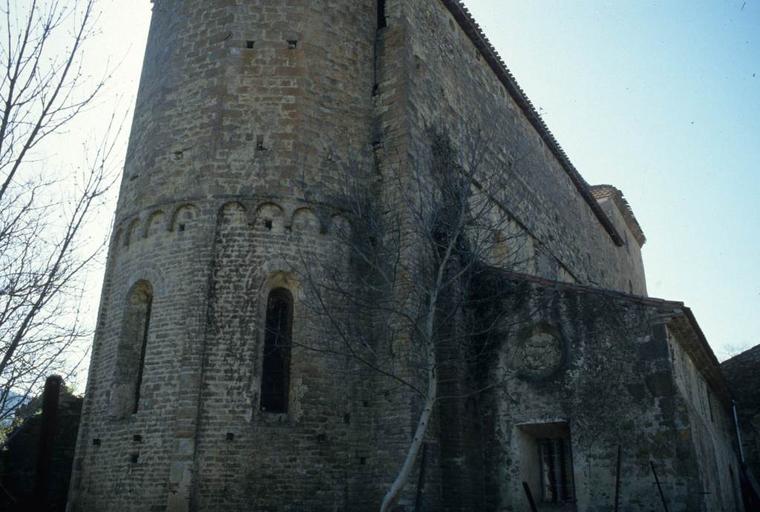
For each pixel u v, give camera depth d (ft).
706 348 68.23
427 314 50.14
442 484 57.72
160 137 63.82
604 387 58.44
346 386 56.59
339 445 54.80
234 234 57.98
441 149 70.18
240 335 55.01
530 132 102.78
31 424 64.03
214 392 53.06
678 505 52.70
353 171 64.08
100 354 60.80
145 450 52.60
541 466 63.16
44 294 30.58
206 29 66.08
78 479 56.59
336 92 65.98
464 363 63.05
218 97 62.69
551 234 101.19
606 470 56.18
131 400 57.36
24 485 62.54
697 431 57.88
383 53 70.33
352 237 61.46
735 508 84.17
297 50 65.31
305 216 59.93
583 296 61.93
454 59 81.00
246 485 50.93
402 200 62.28
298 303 57.41
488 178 80.89
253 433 52.39
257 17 66.03
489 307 66.08
